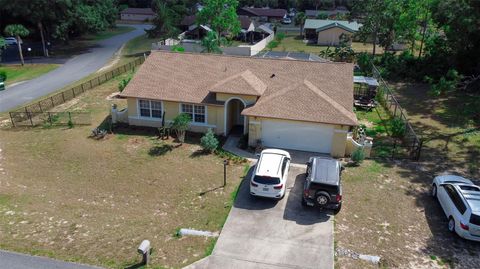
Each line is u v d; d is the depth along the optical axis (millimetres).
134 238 17141
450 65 43688
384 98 37156
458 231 17094
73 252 16141
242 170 23438
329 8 132375
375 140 28078
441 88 35031
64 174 23031
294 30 95312
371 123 31453
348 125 24031
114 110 30281
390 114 33500
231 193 20891
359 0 61656
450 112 34031
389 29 57531
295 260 15953
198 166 23828
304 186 20453
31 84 43969
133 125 30016
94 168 23672
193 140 27625
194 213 19141
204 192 20984
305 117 24656
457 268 15656
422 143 27516
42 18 59719
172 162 24344
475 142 27953
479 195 17688
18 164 24250
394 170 23656
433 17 45594
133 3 120125
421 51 57688
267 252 16391
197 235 17391
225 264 15656
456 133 29547
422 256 16328
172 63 31016
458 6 36750
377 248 16797
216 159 24797
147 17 108562
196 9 95125
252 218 18703
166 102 28547
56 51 64000
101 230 17719
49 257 15805
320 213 19188
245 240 17109
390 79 45375
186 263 15648
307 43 76688
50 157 25188
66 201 20188
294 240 17156
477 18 36094
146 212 19234
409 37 58062
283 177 20141
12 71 50031
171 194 20859
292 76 28734
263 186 19406
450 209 18062
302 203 19531
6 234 17281
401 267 15641
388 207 19844
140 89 28922
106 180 22297
